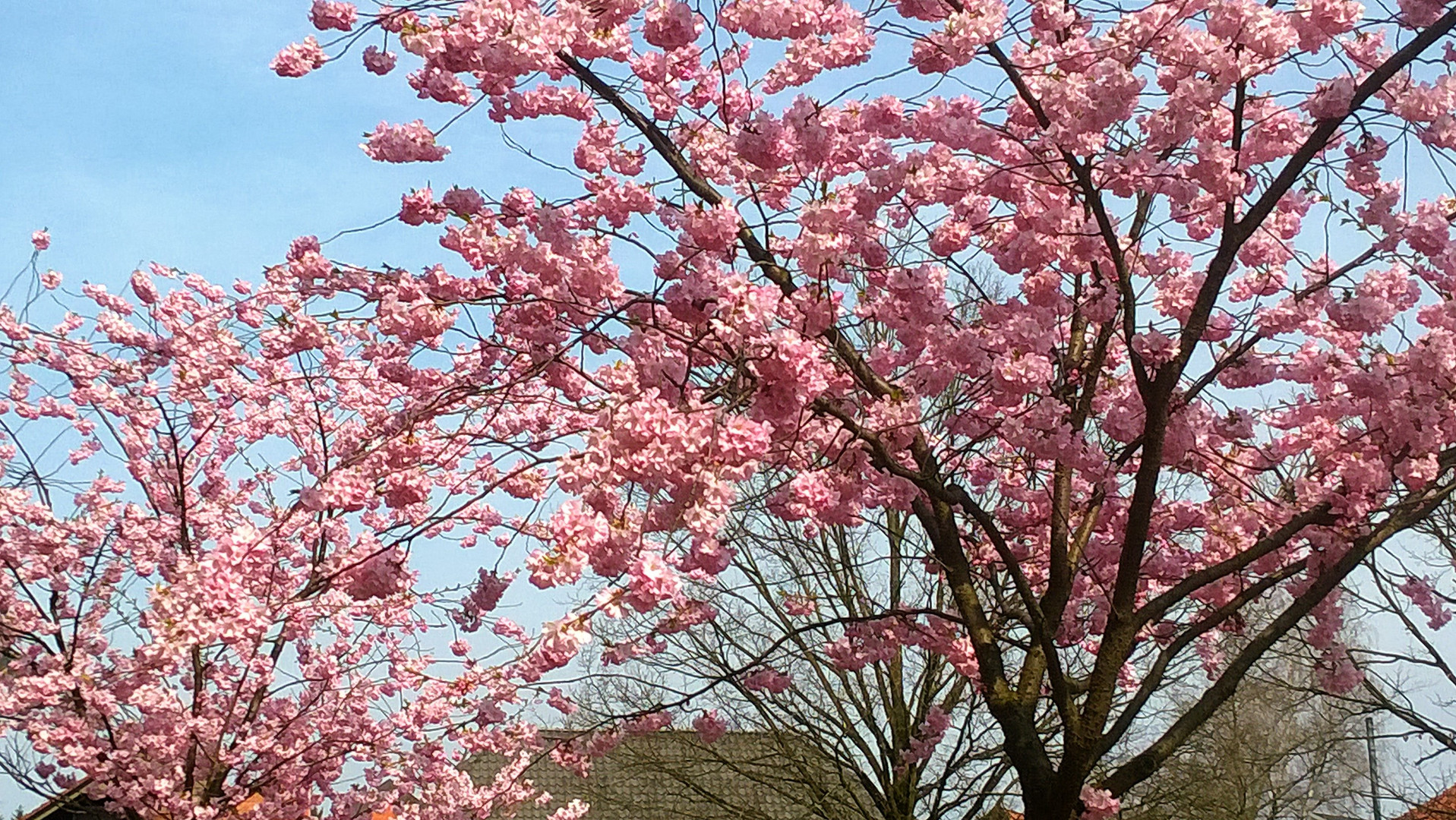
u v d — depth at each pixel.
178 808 8.16
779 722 13.70
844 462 6.22
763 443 4.46
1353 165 6.13
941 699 13.51
